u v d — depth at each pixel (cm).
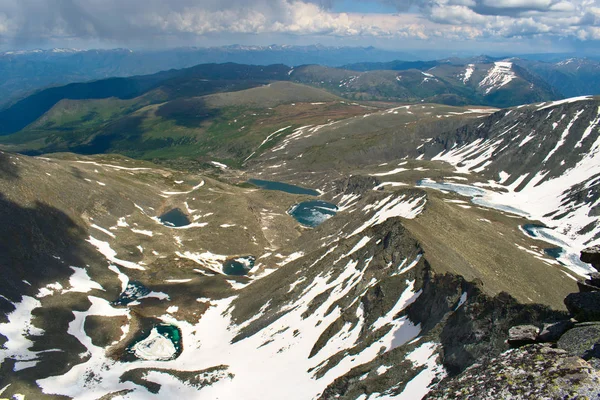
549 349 1800
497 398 1614
